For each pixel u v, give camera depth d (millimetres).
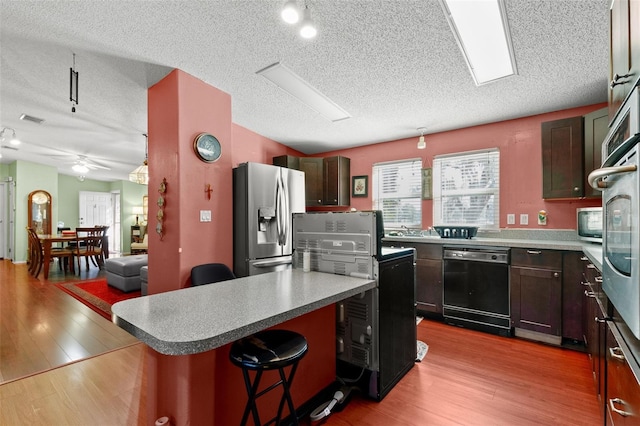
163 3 1731
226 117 2877
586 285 2268
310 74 2529
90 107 3375
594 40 1974
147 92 2902
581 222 2756
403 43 2072
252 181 3023
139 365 2270
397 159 4375
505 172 3492
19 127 4148
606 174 884
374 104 3127
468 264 3084
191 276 2432
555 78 2510
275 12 1789
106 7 1782
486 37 1992
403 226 4285
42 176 7129
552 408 1773
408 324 2205
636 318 818
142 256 5008
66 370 2193
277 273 1952
